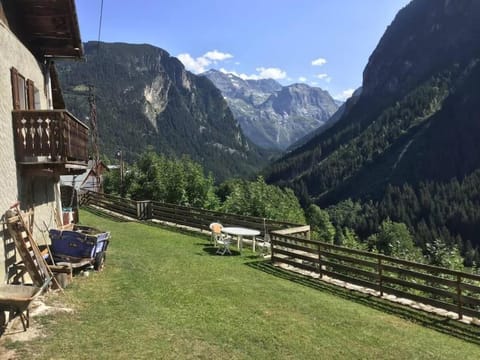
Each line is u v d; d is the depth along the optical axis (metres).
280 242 13.91
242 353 6.73
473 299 9.21
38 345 6.38
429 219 100.31
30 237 8.34
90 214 26.20
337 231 56.41
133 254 13.75
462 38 197.00
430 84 178.88
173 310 8.48
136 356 6.28
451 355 7.36
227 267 12.92
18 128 8.86
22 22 11.29
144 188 31.88
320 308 9.45
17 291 7.26
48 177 11.02
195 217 20.61
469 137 127.56
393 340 7.86
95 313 7.86
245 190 26.69
